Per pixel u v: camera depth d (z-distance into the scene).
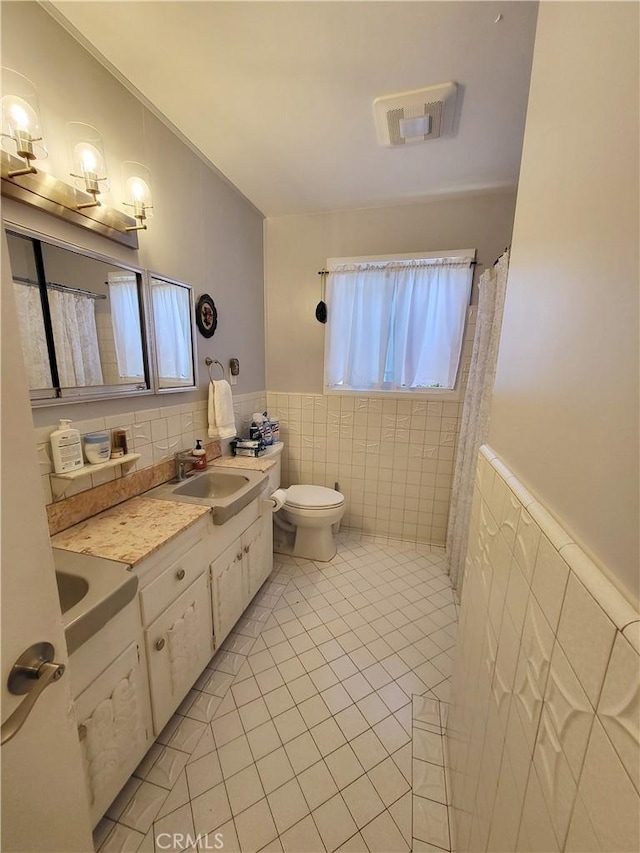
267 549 1.98
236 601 1.61
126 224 1.27
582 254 0.48
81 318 1.15
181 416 1.69
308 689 1.38
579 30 0.53
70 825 0.59
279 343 2.60
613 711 0.31
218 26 1.04
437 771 1.10
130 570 0.93
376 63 1.16
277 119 1.45
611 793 0.30
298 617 1.78
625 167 0.38
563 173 0.56
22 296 0.98
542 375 0.59
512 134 1.50
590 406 0.42
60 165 1.06
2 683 0.45
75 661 0.79
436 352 2.30
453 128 1.48
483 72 1.19
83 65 1.11
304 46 1.11
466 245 2.14
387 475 2.56
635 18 0.37
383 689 1.38
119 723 0.94
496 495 0.79
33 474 0.49
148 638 1.04
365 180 1.92
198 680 1.41
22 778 0.50
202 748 1.16
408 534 2.60
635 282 0.34
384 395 2.45
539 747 0.47
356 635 1.66
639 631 0.29
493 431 0.94
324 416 2.60
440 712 1.29
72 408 1.15
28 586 0.48
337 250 2.36
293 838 0.94
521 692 0.55
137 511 1.27
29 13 0.96
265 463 1.91
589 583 0.37
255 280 2.39
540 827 0.44
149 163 1.41
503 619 0.67
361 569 2.23
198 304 1.76
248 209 2.22
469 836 0.79
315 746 1.17
